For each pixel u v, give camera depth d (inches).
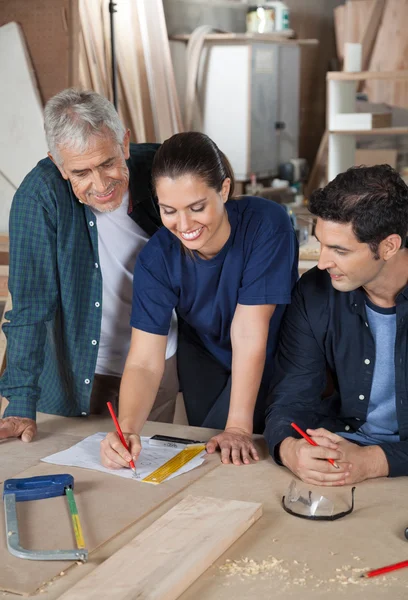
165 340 77.4
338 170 194.5
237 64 201.0
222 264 74.2
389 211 60.9
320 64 265.6
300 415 71.6
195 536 52.9
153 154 85.6
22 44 116.8
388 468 65.2
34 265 78.9
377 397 70.8
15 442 74.8
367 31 249.3
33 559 51.7
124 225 84.6
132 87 179.8
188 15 207.0
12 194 126.3
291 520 57.4
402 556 52.0
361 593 47.6
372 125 188.1
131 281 87.1
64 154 71.6
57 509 59.4
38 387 80.2
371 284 66.6
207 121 207.8
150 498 61.2
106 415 84.3
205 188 64.4
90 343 82.7
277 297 73.4
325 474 63.5
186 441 73.0
